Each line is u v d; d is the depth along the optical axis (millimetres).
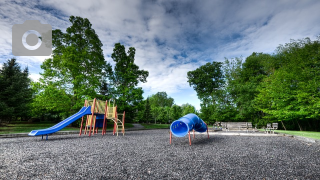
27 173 2939
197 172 3039
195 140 8055
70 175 2838
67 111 15352
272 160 4043
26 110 14109
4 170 3104
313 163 3805
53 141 7469
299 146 6266
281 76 17516
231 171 3119
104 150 5195
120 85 20031
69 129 14297
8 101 12367
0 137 8797
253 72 27312
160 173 2967
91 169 3182
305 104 15641
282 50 20875
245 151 5195
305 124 21625
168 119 47375
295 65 16938
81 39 18234
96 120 12164
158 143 6918
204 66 32156
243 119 24406
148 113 39094
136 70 23219
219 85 31500
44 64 14484
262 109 19953
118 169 3189
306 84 15477
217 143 6980
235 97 25438
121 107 18625
